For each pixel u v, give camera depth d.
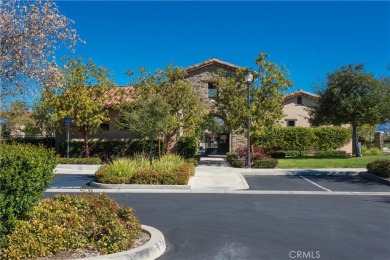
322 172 19.59
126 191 13.59
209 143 36.66
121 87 26.70
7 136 29.91
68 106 23.55
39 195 6.25
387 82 29.38
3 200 5.35
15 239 5.48
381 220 8.66
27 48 14.12
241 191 13.69
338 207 10.36
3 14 13.67
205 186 14.93
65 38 15.19
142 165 16.73
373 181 16.73
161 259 5.89
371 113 27.12
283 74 23.23
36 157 6.00
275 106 22.92
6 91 14.24
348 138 32.41
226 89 23.55
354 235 7.32
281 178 18.09
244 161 22.97
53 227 5.73
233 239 7.01
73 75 23.67
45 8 14.65
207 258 5.94
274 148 30.58
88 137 27.17
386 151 39.03
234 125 23.41
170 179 14.37
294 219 8.74
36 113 27.70
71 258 5.44
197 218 8.83
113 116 26.91
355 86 28.09
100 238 5.95
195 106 24.69
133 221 6.75
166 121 19.84
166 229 7.75
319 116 29.17
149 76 24.72
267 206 10.48
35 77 14.35
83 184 15.37
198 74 29.70
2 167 5.41
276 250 6.35
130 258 5.59
